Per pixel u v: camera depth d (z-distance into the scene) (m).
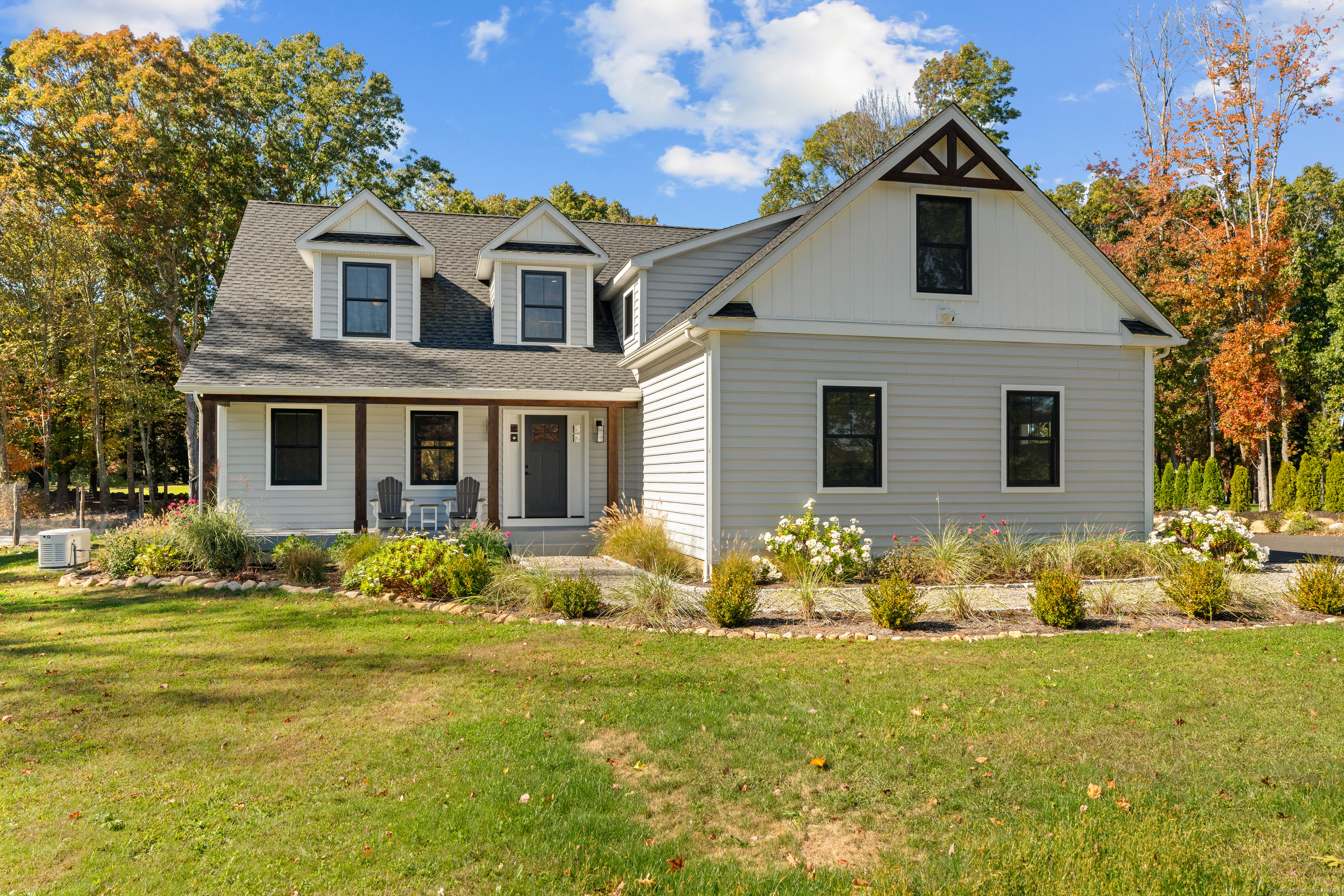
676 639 7.96
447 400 15.24
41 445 29.09
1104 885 3.51
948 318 12.61
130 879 3.61
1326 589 9.20
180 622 8.88
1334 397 24.69
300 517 16.42
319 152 30.70
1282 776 4.62
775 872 3.62
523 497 17.47
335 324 16.62
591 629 8.40
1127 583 11.12
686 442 12.99
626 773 4.71
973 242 12.83
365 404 15.00
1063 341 13.06
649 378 15.23
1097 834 3.95
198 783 4.61
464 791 4.46
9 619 9.30
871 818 4.16
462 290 18.61
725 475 11.89
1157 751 4.98
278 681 6.57
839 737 5.22
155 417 29.25
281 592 10.56
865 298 12.41
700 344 12.31
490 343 17.19
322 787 4.53
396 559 10.39
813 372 12.22
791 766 4.78
